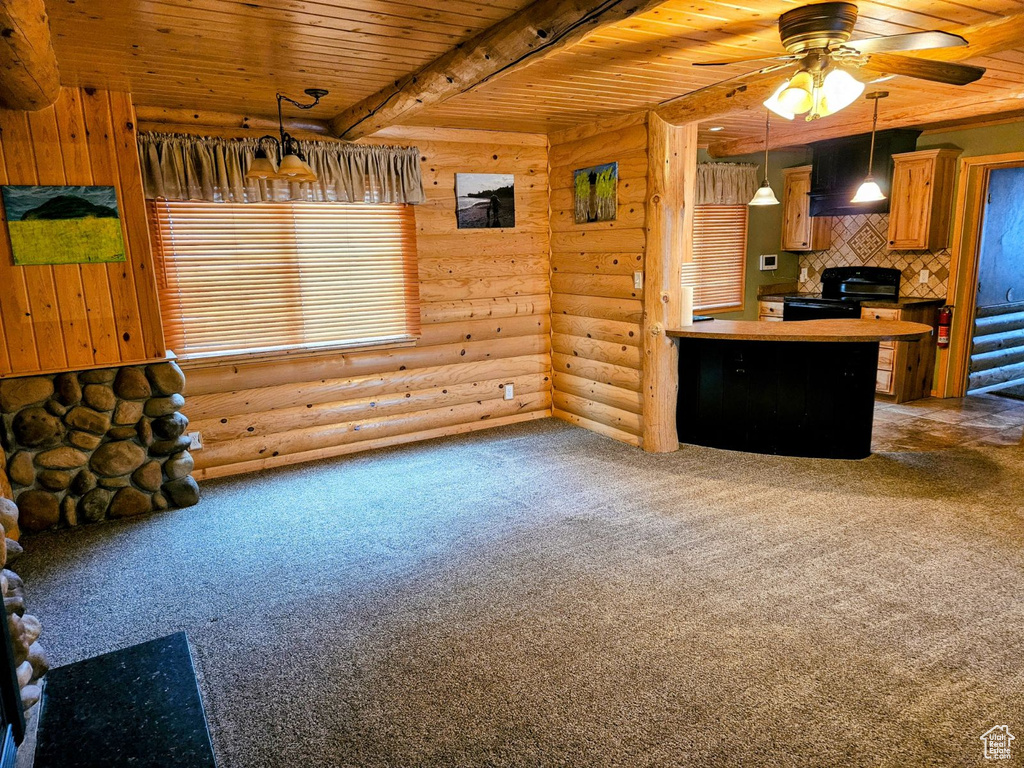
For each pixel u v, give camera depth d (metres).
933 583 2.81
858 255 6.64
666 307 4.50
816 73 2.69
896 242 6.00
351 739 2.00
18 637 2.06
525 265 5.43
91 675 2.27
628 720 2.04
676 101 4.07
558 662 2.35
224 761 1.92
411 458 4.72
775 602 2.70
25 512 3.49
